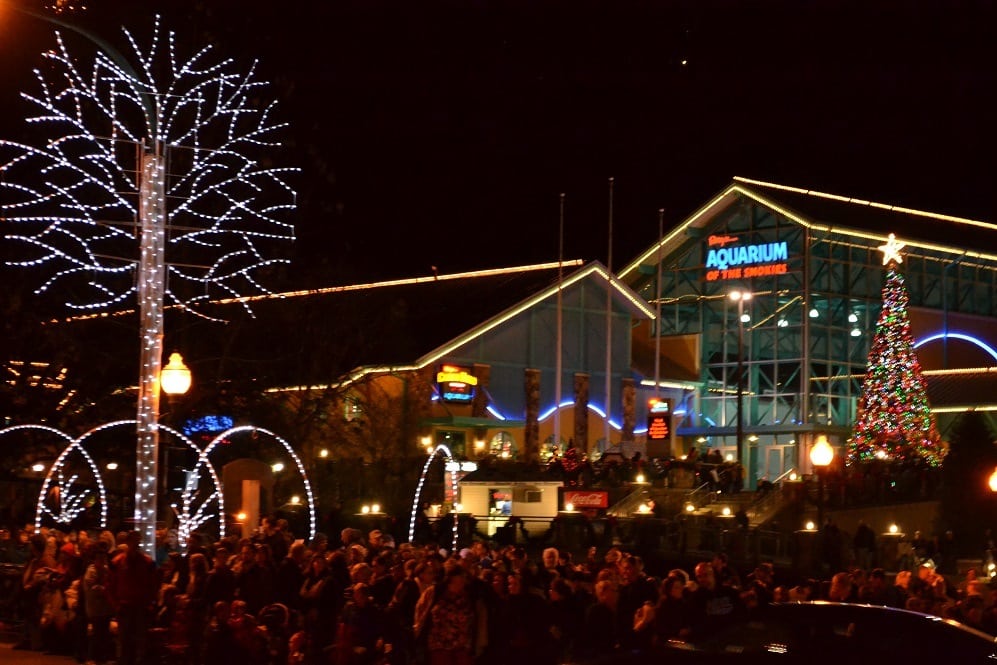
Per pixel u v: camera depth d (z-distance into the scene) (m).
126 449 38.53
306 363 43.94
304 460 43.03
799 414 63.41
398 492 44.66
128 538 18.50
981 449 43.38
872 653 11.02
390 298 62.59
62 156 36.41
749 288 66.25
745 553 36.75
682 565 34.72
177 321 39.31
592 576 18.52
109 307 40.72
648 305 64.00
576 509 38.41
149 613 19.00
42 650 21.75
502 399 58.91
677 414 66.62
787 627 11.45
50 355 37.78
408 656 16.98
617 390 63.28
